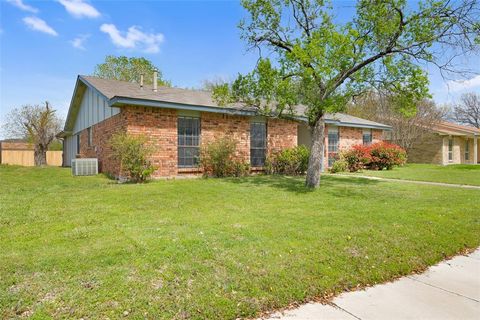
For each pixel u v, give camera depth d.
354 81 9.57
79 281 2.92
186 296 2.74
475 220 5.68
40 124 23.11
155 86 13.16
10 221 5.05
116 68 31.25
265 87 9.40
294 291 2.96
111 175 11.83
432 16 8.39
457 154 24.20
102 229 4.64
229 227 4.83
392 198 7.82
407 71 9.16
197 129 11.94
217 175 12.20
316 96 9.17
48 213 5.66
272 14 9.91
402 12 8.60
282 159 13.76
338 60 8.59
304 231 4.66
